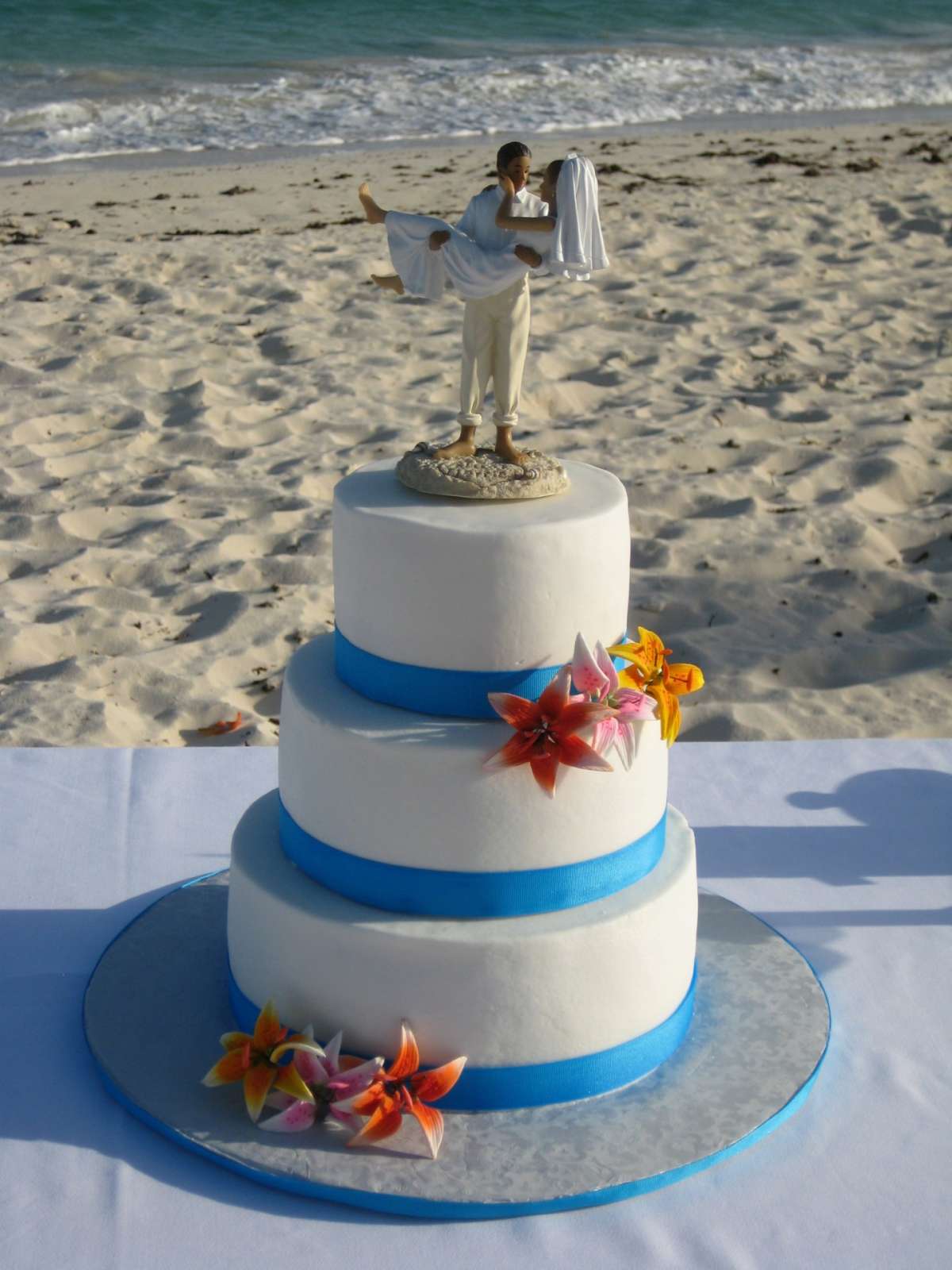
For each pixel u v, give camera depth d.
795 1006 1.03
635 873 0.94
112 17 8.07
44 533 2.14
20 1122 0.94
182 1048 0.98
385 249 3.64
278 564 2.05
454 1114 0.92
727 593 2.00
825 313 3.23
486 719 0.89
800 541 2.14
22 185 4.51
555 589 0.87
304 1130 0.91
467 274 0.89
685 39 8.28
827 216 3.99
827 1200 0.89
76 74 6.72
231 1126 0.92
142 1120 0.94
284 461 2.42
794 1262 0.85
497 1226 0.87
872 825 1.28
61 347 2.92
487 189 0.90
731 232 3.84
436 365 2.88
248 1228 0.87
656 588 2.00
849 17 9.10
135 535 2.14
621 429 2.57
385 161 4.89
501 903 0.89
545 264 0.88
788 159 4.78
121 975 1.05
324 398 2.69
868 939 1.13
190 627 1.90
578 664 0.87
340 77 6.76
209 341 2.99
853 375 2.86
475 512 0.88
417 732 0.88
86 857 1.22
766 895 1.18
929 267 3.58
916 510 2.29
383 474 0.96
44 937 1.12
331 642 1.01
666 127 5.82
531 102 6.33
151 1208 0.88
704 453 2.47
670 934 0.94
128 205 4.18
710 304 3.28
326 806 0.91
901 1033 1.03
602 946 0.90
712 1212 0.88
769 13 9.13
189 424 2.56
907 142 5.20
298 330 3.06
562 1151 0.89
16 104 6.08
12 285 3.30
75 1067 0.99
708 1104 0.94
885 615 1.97
